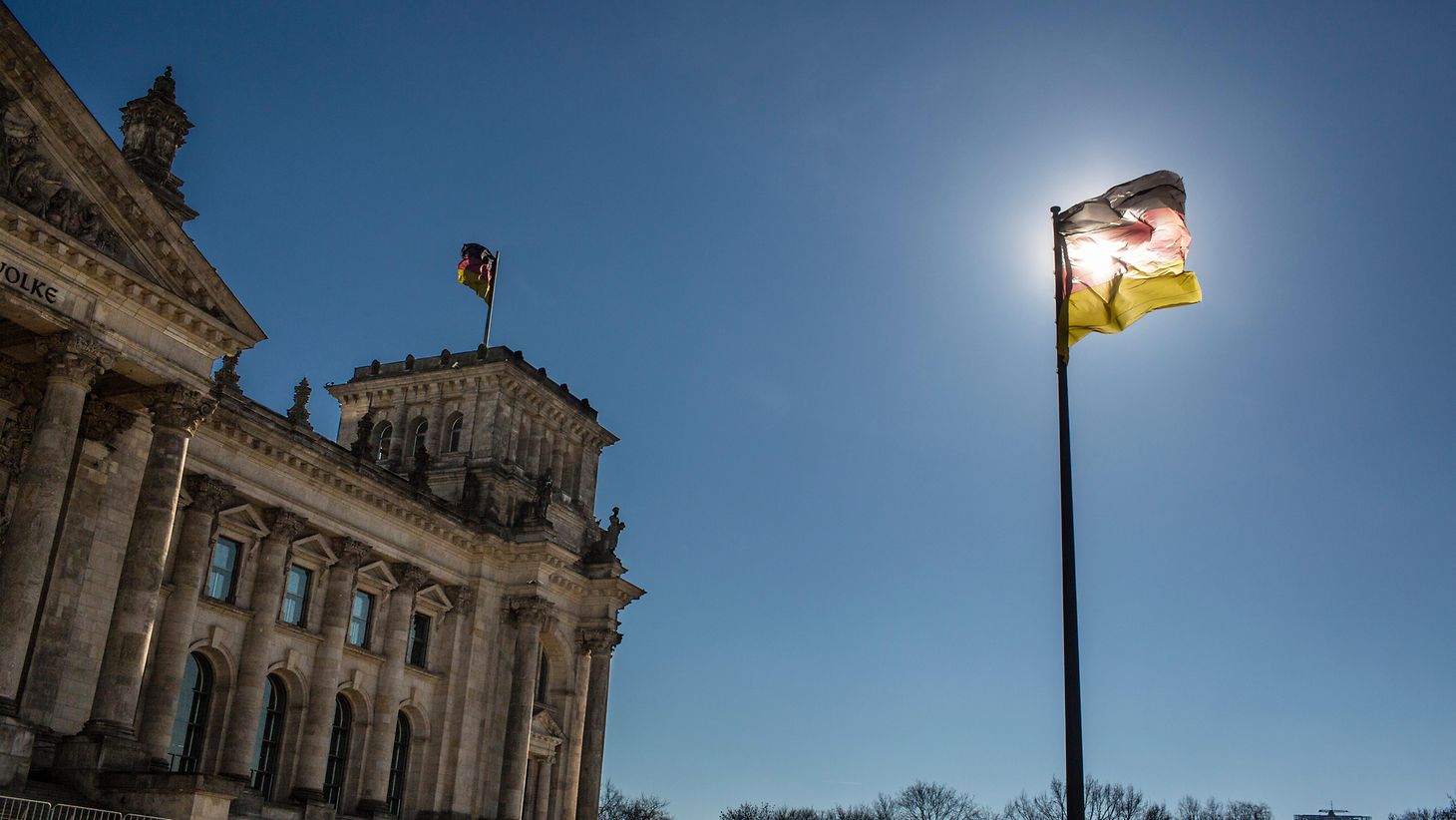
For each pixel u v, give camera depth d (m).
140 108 69.62
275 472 80.31
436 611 93.25
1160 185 45.34
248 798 73.50
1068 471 40.03
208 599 74.88
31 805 49.94
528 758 96.81
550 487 99.88
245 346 64.88
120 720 59.28
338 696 86.00
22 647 53.59
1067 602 38.06
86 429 62.72
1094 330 44.81
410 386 104.94
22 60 55.34
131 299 59.75
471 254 106.38
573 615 102.88
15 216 54.50
